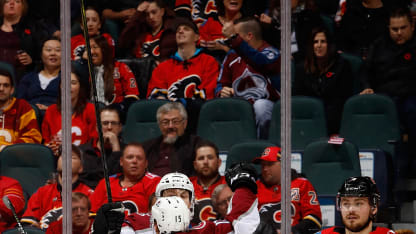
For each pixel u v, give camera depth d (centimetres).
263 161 1511
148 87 2055
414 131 1862
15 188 1689
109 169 1702
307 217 1499
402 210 1742
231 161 1738
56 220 1586
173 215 888
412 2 1909
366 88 1928
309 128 1908
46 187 1630
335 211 1652
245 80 1977
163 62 2047
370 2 1941
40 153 1791
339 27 2017
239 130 1905
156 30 2120
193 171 1720
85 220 1488
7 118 1944
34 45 2131
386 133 1859
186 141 1745
